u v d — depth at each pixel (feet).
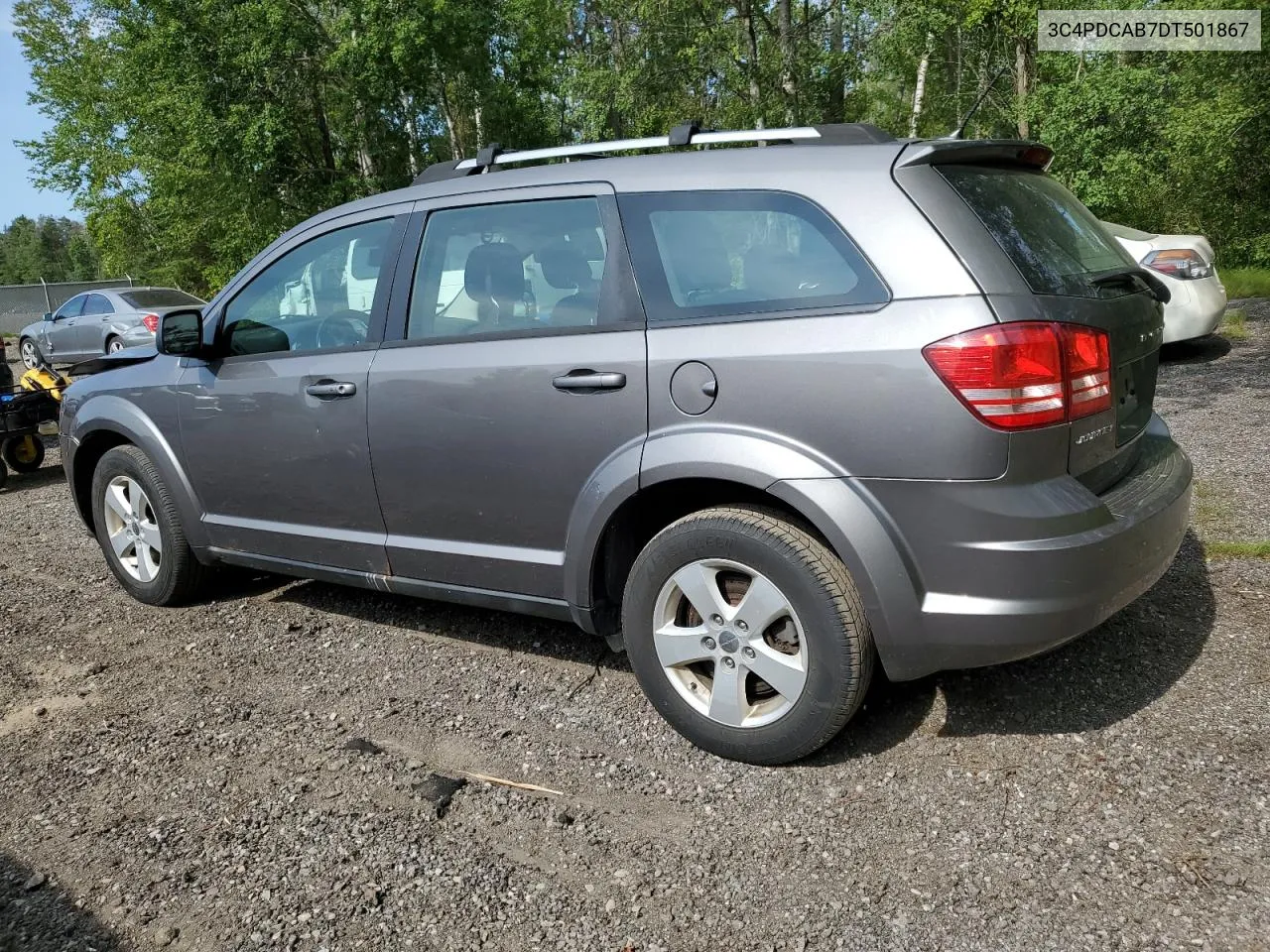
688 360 9.27
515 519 10.75
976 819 8.39
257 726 11.02
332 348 12.17
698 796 9.08
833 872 7.86
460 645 13.01
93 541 19.54
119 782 9.93
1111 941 6.89
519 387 10.36
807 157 9.38
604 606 10.59
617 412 9.73
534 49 79.51
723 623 9.40
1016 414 8.04
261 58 65.00
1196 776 8.72
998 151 9.47
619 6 72.64
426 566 11.66
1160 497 9.27
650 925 7.39
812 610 8.81
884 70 74.90
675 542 9.53
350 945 7.36
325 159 75.51
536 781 9.52
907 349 8.27
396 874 8.18
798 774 9.30
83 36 95.20
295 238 12.91
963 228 8.50
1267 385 25.13
